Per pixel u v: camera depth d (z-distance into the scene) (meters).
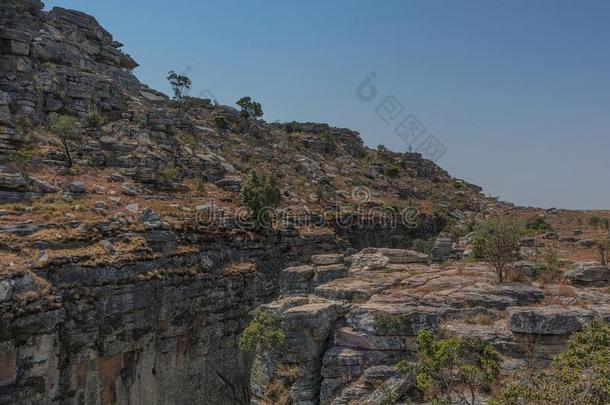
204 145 73.38
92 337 29.72
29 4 64.94
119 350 31.34
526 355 20.78
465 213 106.38
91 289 30.09
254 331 24.06
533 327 20.94
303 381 22.88
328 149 111.06
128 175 50.59
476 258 35.53
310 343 23.36
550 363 20.34
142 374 33.31
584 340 17.58
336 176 94.31
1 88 50.28
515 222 36.97
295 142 103.50
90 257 31.02
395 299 24.97
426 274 30.52
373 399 20.31
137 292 32.66
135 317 32.50
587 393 14.55
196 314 38.41
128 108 66.88
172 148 63.53
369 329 22.80
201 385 37.91
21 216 33.22
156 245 37.00
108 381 31.06
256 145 89.12
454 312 23.48
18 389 25.34
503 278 28.47
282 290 34.03
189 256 39.19
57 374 27.84
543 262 32.12
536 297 24.53
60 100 55.00
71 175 45.34
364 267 33.53
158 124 65.19
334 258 36.69
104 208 39.41
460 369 17.78
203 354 38.56
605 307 22.72
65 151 48.25
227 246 45.72
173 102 85.12
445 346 18.38
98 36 77.00
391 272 31.83
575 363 16.44
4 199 35.84
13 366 25.31
